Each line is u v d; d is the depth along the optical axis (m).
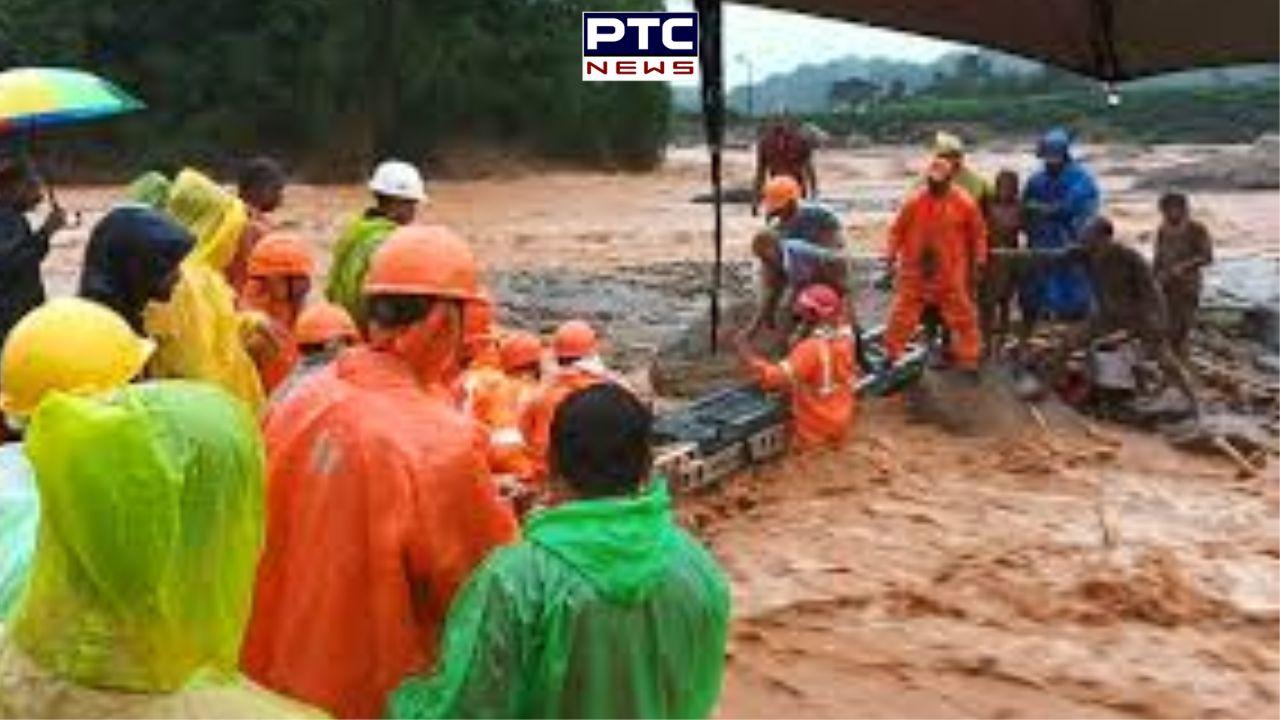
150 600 3.35
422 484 4.61
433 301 4.78
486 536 4.69
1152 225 39.38
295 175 62.72
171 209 8.13
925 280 15.87
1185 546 12.41
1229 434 15.34
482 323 5.96
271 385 8.56
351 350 4.91
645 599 4.07
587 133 65.81
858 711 9.07
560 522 4.11
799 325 15.74
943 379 15.67
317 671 4.61
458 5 65.38
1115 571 11.64
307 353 8.26
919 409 15.54
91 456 3.29
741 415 13.91
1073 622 10.69
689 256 33.88
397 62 63.28
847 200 48.38
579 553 4.06
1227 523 13.12
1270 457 15.10
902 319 15.99
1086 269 16.73
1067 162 17.66
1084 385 16.38
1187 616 10.82
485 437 4.87
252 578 3.58
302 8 62.88
